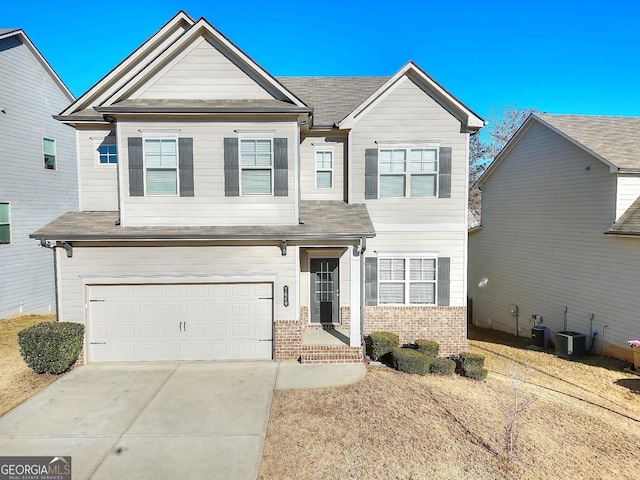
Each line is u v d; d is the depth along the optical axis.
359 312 10.85
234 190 10.90
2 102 16.02
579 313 14.29
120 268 10.50
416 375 10.23
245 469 6.18
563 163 15.06
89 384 9.28
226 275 10.65
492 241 19.72
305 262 12.80
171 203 10.83
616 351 12.83
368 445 6.83
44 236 9.99
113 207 12.00
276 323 10.73
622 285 12.59
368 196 12.32
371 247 12.33
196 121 10.77
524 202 17.30
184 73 11.15
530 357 13.49
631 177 12.86
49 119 18.56
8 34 15.94
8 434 7.18
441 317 12.37
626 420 8.48
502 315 18.86
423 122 12.19
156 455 6.55
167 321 10.70
